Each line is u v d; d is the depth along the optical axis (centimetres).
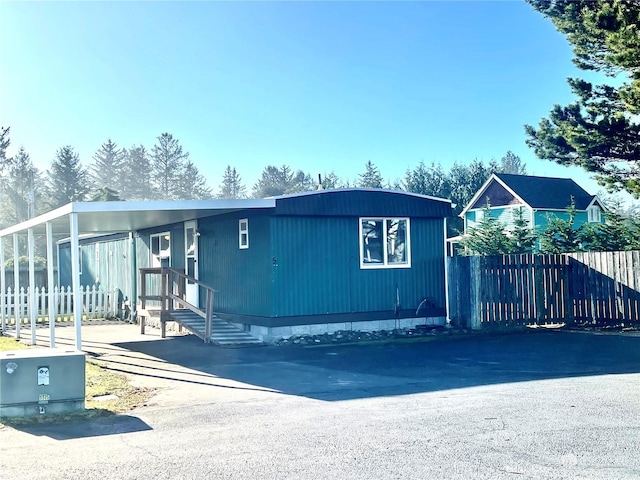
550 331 1553
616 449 562
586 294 1644
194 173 8881
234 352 1312
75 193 7281
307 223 1483
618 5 1616
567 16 1883
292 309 1452
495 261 1617
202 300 1738
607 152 1833
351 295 1532
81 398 773
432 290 1656
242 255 1538
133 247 2166
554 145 1958
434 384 907
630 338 1362
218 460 559
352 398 820
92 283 2586
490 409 729
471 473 507
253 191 9738
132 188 8681
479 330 1580
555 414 696
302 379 980
